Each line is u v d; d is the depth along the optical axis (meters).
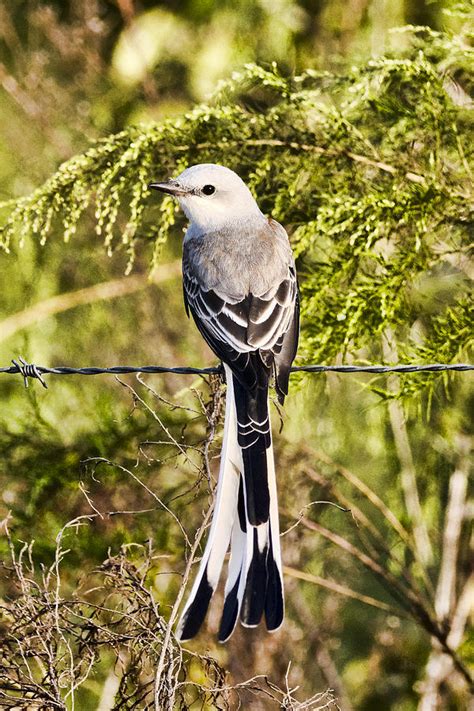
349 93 11.28
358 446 13.09
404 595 12.05
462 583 13.30
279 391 8.71
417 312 11.17
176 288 14.27
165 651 7.64
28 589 8.30
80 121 14.83
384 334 10.53
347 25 13.16
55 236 14.52
